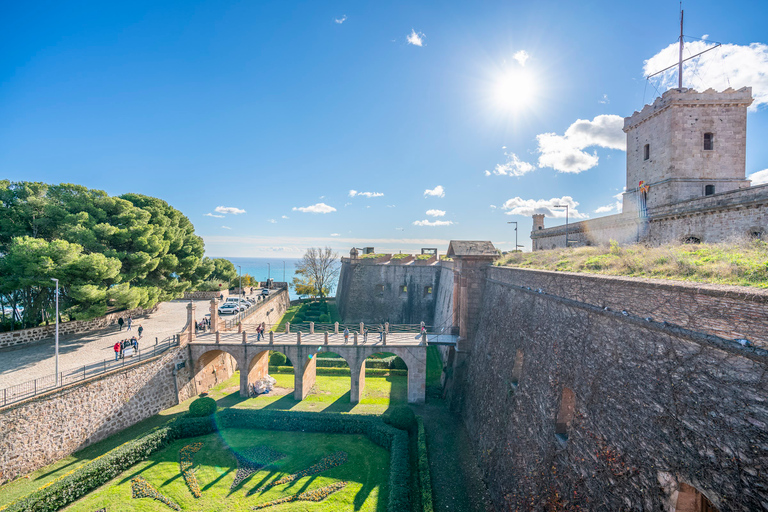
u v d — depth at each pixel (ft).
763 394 22.76
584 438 39.32
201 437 75.72
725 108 94.68
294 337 104.63
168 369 89.86
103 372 74.64
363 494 58.54
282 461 67.26
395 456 65.92
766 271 29.89
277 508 54.90
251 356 98.22
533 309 61.57
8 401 60.64
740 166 94.94
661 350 31.91
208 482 60.64
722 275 32.71
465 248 102.53
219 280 235.40
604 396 37.60
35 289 100.17
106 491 57.88
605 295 41.47
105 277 94.07
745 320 24.81
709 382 26.66
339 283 239.91
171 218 149.59
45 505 52.06
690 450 26.81
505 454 57.77
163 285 128.77
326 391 103.65
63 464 64.54
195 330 102.42
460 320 98.84
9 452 59.16
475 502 58.18
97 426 72.38
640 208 106.83
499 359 72.38
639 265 44.27
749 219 64.80
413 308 176.04
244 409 83.41
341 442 74.74
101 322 120.16
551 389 49.08
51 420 64.90
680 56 96.84
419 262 178.60
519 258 90.63
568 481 40.50
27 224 97.55
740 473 22.94
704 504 28.27
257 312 150.00
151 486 59.26
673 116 95.81
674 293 31.32
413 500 57.62
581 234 123.65
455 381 96.02
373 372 117.70
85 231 97.60
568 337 48.01
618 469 33.42
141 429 78.07
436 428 83.10
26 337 95.96
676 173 95.71
